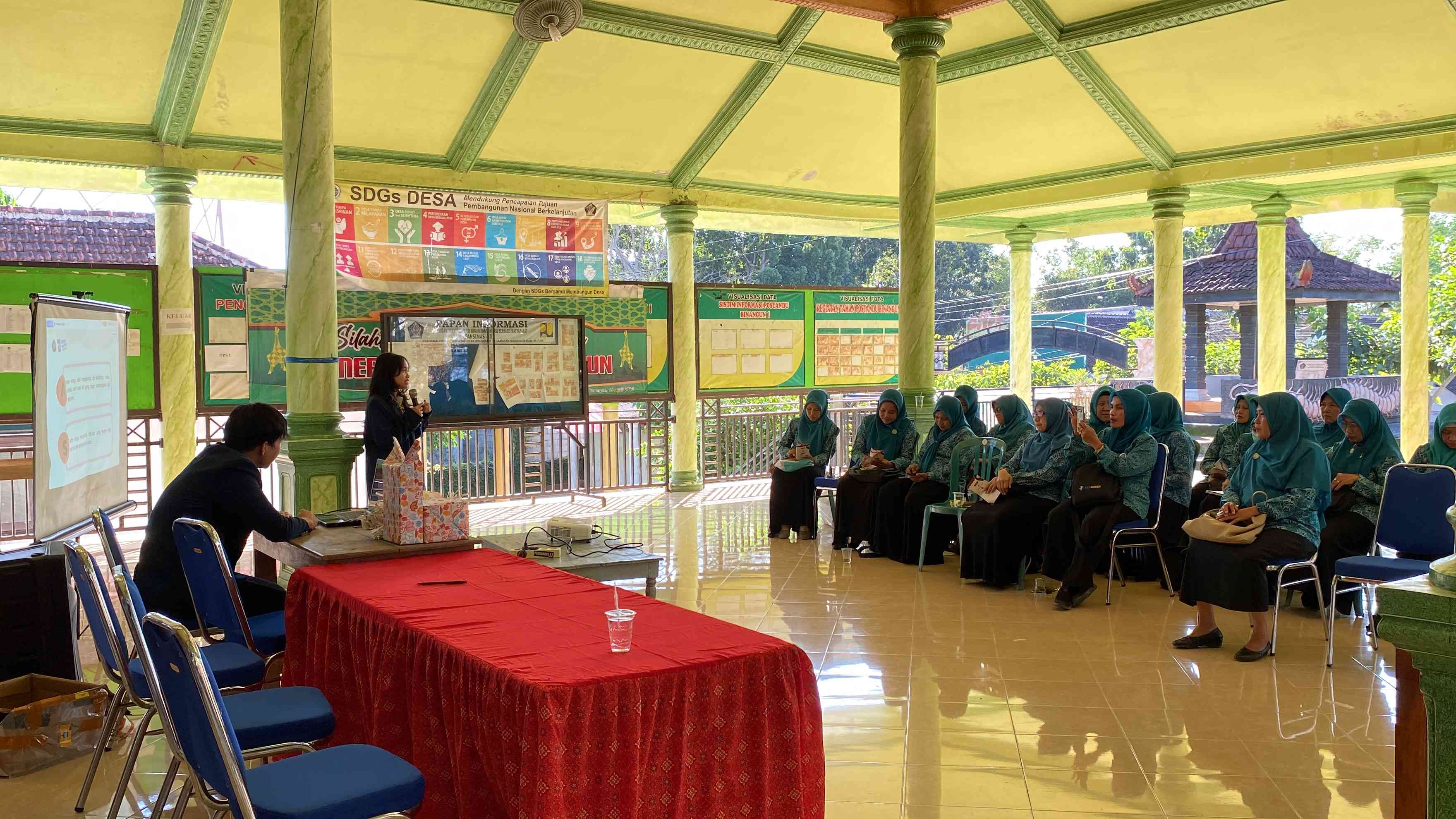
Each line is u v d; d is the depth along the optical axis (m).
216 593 4.02
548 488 11.41
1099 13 8.94
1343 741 4.49
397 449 4.57
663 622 3.34
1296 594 7.01
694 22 9.13
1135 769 4.21
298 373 6.82
